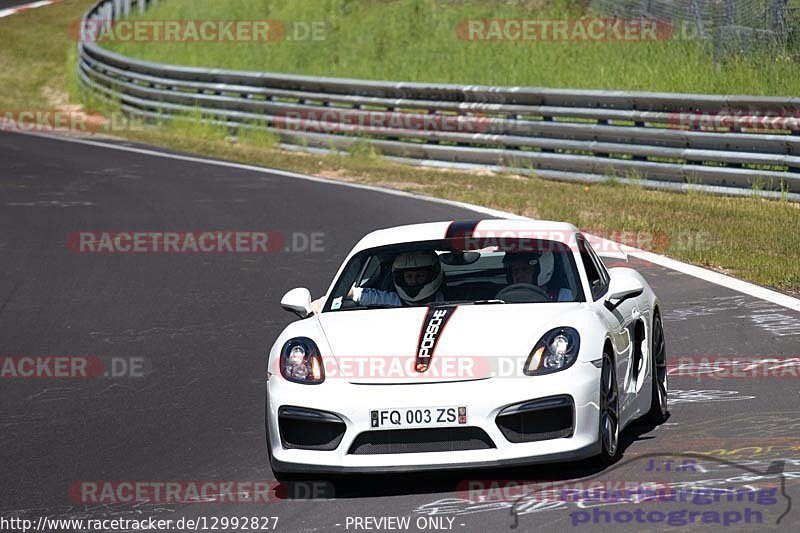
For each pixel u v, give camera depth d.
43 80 133.50
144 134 95.88
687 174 62.00
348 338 22.66
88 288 45.25
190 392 30.64
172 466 24.44
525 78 90.56
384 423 21.00
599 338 22.20
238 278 45.69
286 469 21.81
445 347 21.86
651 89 79.12
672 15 91.12
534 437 20.97
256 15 129.38
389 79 99.94
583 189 64.25
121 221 59.16
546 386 20.97
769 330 33.47
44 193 69.06
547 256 25.17
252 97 91.25
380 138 80.88
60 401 30.64
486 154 73.00
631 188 64.31
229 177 73.44
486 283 24.80
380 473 21.30
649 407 25.77
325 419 21.31
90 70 116.00
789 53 77.12
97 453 25.81
